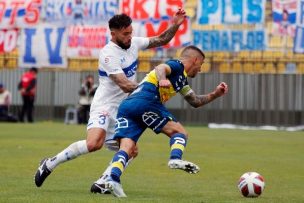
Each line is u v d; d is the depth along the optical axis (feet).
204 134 183.52
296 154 128.57
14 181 82.23
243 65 217.15
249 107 217.77
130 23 72.18
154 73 68.95
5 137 160.66
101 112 72.84
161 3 195.21
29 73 224.94
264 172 98.48
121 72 71.82
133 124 68.49
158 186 80.53
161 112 68.33
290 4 194.80
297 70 213.66
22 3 212.43
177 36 198.90
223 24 197.98
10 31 213.66
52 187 76.95
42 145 139.54
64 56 209.67
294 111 214.48
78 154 72.23
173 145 66.69
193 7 215.72
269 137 174.60
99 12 204.64
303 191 77.77
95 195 68.74
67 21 208.44
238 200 67.26
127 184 81.97
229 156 123.34
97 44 206.18
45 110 232.94
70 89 229.25
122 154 67.21
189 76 70.08
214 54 218.18
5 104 230.48
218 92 72.43
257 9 196.24
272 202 66.54
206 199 67.72
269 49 213.87
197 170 64.75
